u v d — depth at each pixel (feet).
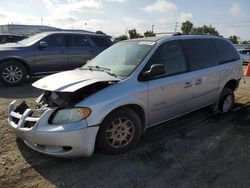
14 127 12.81
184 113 16.57
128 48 15.87
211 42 18.71
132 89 13.21
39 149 12.26
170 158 13.34
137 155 13.50
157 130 16.75
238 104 23.21
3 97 23.95
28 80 31.96
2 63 28.07
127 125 13.42
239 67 20.57
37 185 11.13
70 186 11.09
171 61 15.42
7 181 11.34
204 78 17.11
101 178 11.62
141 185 11.18
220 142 15.30
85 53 32.78
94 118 11.97
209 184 11.28
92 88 12.78
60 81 12.87
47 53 30.14
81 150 11.96
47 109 12.23
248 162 13.12
